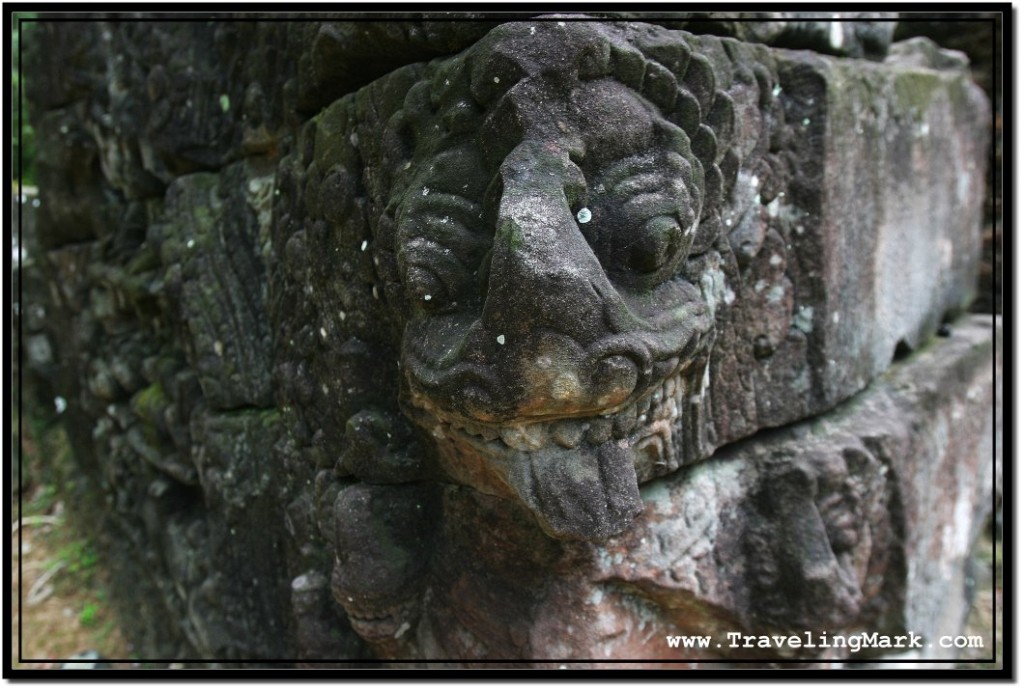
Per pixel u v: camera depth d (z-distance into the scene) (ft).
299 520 4.10
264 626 4.75
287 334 4.01
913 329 4.95
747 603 3.73
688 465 3.52
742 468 3.76
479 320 2.36
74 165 6.42
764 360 3.61
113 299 6.15
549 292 2.23
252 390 4.57
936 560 4.88
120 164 5.75
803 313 3.69
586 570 3.23
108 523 7.40
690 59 2.68
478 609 3.44
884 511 4.07
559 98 2.44
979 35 7.00
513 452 2.61
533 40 2.42
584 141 2.45
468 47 2.78
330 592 4.00
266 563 4.62
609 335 2.36
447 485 3.47
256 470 4.55
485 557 3.38
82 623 7.18
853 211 3.88
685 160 2.56
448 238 2.53
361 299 3.30
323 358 3.68
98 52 5.89
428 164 2.65
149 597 6.56
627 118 2.50
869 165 4.02
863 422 4.08
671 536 3.41
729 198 3.16
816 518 3.65
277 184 4.04
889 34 4.70
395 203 2.78
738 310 3.39
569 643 3.28
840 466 3.70
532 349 2.29
